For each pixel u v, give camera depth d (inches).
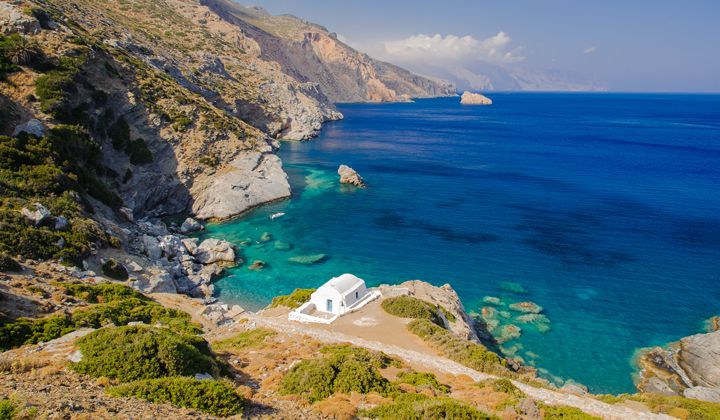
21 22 2815.0
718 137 6963.6
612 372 1552.7
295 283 2191.2
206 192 3218.5
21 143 2080.5
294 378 831.7
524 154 5516.7
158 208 3056.1
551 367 1574.8
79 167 2367.1
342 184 4023.1
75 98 2699.3
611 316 1899.6
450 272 2310.5
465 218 3122.5
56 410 514.9
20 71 2517.2
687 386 1478.8
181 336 918.4
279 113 6515.8
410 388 831.1
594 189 3838.6
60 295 1289.4
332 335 1300.4
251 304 1984.5
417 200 3555.6
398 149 5895.7
